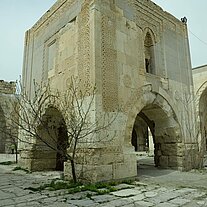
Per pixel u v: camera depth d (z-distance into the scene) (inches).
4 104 914.1
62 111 354.3
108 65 324.5
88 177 281.9
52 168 454.3
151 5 438.9
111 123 309.1
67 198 216.4
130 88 350.0
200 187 269.7
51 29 444.8
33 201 207.3
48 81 424.8
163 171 409.1
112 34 341.4
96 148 284.4
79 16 360.2
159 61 427.8
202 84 856.3
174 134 428.1
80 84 330.3
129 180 303.9
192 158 443.8
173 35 481.7
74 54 358.3
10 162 589.9
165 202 201.3
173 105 431.5
